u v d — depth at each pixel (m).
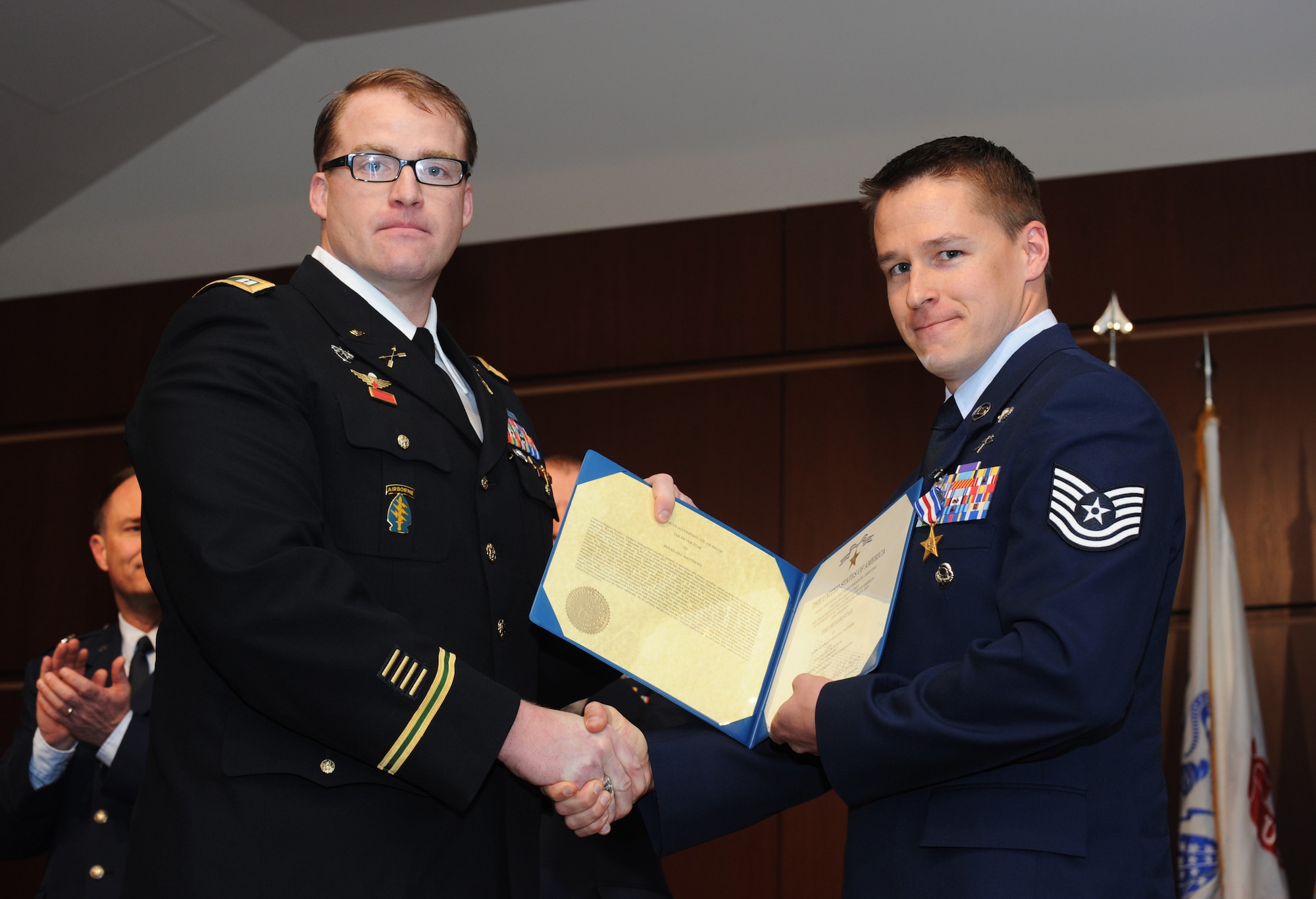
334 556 1.47
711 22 4.07
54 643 4.29
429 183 1.75
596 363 3.99
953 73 3.80
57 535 4.38
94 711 2.32
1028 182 1.71
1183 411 3.44
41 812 2.43
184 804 1.44
